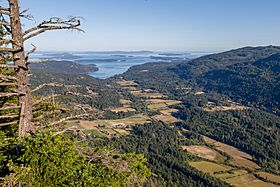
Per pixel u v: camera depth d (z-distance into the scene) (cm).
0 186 552
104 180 627
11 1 689
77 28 723
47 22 705
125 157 705
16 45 694
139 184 679
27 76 729
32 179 559
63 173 581
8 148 624
